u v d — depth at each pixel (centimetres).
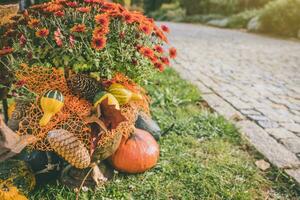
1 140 233
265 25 1495
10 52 263
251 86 608
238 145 379
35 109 263
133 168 307
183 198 289
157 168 325
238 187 307
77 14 279
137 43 289
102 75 273
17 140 240
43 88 266
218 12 2281
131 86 290
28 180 269
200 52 915
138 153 307
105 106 263
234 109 482
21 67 269
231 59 838
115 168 311
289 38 1368
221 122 416
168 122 410
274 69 752
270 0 2058
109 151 281
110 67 278
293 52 984
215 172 325
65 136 250
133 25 285
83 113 260
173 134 387
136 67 287
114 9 284
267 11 1496
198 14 2419
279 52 974
